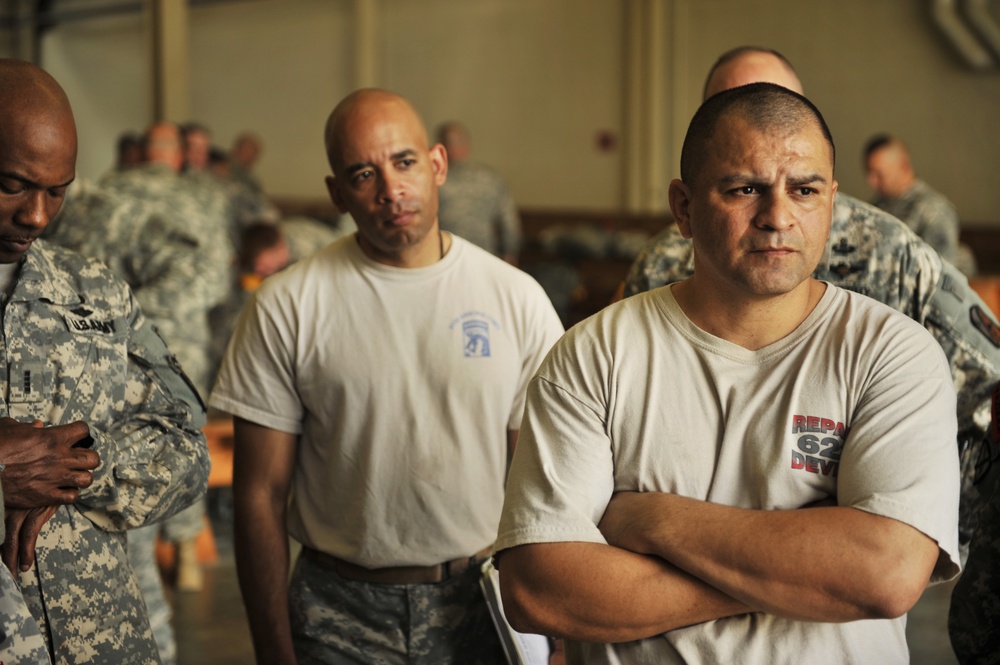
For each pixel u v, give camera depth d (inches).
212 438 166.1
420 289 86.7
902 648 57.4
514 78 494.9
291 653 87.2
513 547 57.9
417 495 85.9
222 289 187.3
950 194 408.5
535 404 60.4
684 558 54.3
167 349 82.4
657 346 58.8
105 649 73.1
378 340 86.3
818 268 80.5
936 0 398.0
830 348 56.8
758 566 52.8
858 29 421.1
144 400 78.9
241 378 87.9
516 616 57.4
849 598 52.2
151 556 125.7
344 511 87.3
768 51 85.4
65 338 74.1
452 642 87.1
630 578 55.1
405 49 516.7
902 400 55.1
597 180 481.4
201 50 556.1
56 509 69.1
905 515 52.8
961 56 400.8
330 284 87.4
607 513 58.2
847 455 55.2
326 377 86.6
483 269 88.7
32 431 67.6
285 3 529.3
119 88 560.1
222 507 227.8
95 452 70.1
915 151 414.3
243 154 415.5
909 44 411.5
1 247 70.1
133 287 146.3
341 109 86.0
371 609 87.2
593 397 58.9
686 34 461.1
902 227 80.1
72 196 141.1
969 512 79.7
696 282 58.6
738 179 54.4
